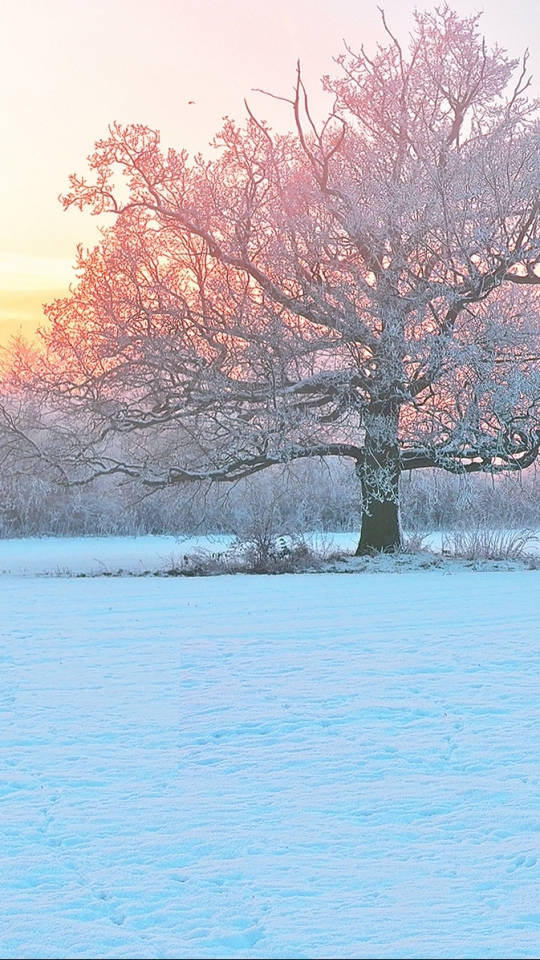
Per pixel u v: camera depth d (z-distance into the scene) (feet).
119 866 20.68
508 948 16.78
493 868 20.39
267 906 18.56
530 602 62.39
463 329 84.58
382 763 28.22
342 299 84.23
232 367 89.40
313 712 34.12
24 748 29.96
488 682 38.50
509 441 86.38
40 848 21.80
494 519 102.01
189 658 44.19
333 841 22.02
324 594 67.67
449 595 66.39
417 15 91.25
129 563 99.55
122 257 90.84
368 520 93.50
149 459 95.96
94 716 33.81
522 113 91.20
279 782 26.50
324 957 16.53
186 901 18.89
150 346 88.22
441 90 90.79
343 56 90.33
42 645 47.88
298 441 89.76
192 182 89.97
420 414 88.02
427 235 85.51
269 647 46.68
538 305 86.69
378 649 45.85
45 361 96.02
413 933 17.38
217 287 89.86
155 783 26.61
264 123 89.61
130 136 89.35
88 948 17.04
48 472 96.48
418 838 22.25
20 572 90.63
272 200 88.99
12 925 17.94
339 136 91.30
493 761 28.17
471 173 84.17
